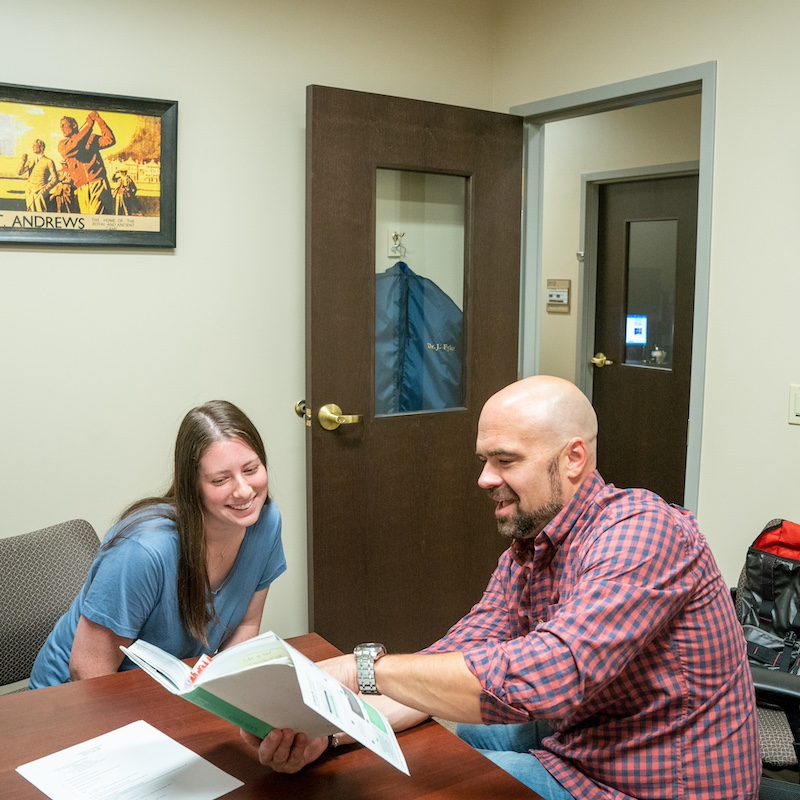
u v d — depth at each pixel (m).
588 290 4.78
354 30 3.05
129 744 1.32
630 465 4.71
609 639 1.25
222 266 2.87
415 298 3.13
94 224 2.61
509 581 1.71
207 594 1.73
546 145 4.93
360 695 1.45
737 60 2.58
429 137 3.01
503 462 1.46
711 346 2.72
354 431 2.96
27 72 2.49
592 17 3.00
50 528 2.05
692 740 1.37
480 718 1.26
